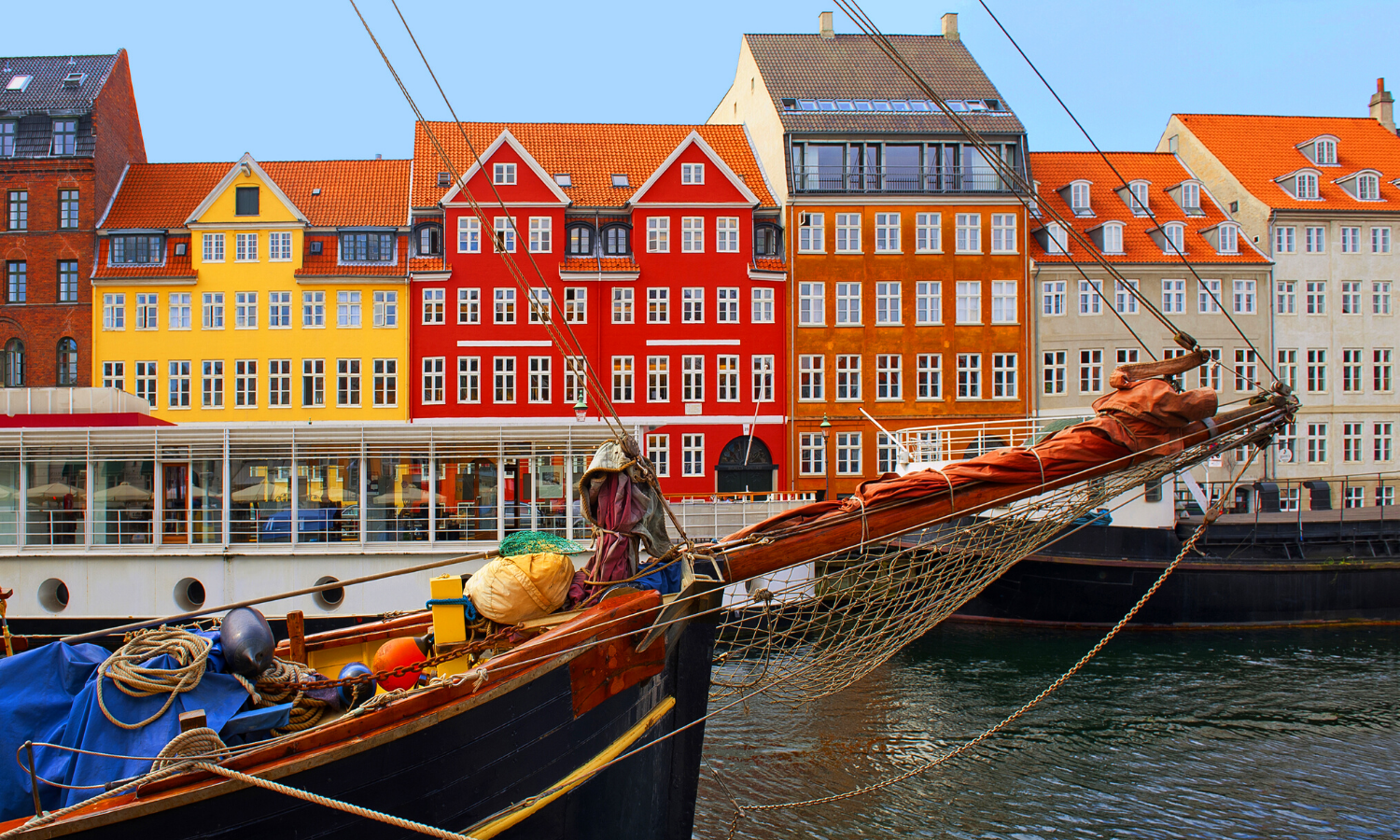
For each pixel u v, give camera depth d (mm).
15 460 20859
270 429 20875
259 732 6242
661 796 8133
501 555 7832
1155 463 8203
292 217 38719
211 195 38688
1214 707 16438
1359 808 11891
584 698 7031
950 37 46031
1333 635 23281
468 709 6250
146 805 5074
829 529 7859
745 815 11430
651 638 7473
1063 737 14648
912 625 8445
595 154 42438
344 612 20438
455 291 38844
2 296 38844
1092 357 41188
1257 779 12891
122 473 20844
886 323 40438
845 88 42844
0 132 39375
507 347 38875
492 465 21312
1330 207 42906
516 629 7141
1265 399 8289
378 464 21125
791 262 40156
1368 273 43219
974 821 11344
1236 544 24641
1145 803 12000
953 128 41125
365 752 5797
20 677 5742
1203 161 46125
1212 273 41844
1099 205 43719
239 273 38719
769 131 42312
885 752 13836
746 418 39812
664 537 7832
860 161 40781
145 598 20281
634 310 39500
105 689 5691
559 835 6938
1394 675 19000
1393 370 43188
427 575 20578
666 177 39781
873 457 40188
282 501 21062
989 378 40688
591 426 21438
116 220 39625
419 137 41375
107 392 25297
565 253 39438
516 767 6590
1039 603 23797
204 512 20828
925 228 40750
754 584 9297
